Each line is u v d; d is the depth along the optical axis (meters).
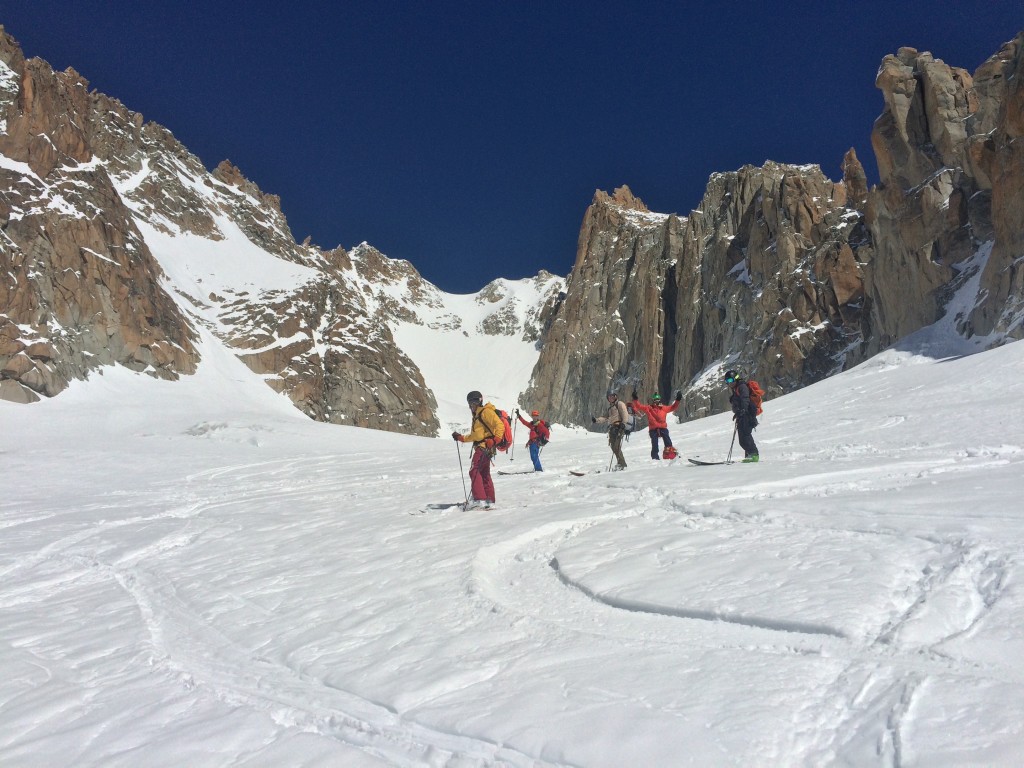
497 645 3.99
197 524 10.84
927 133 41.91
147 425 50.12
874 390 25.30
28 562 8.68
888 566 4.23
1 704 3.88
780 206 60.50
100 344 62.56
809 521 5.72
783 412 24.30
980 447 9.90
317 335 96.00
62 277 60.97
